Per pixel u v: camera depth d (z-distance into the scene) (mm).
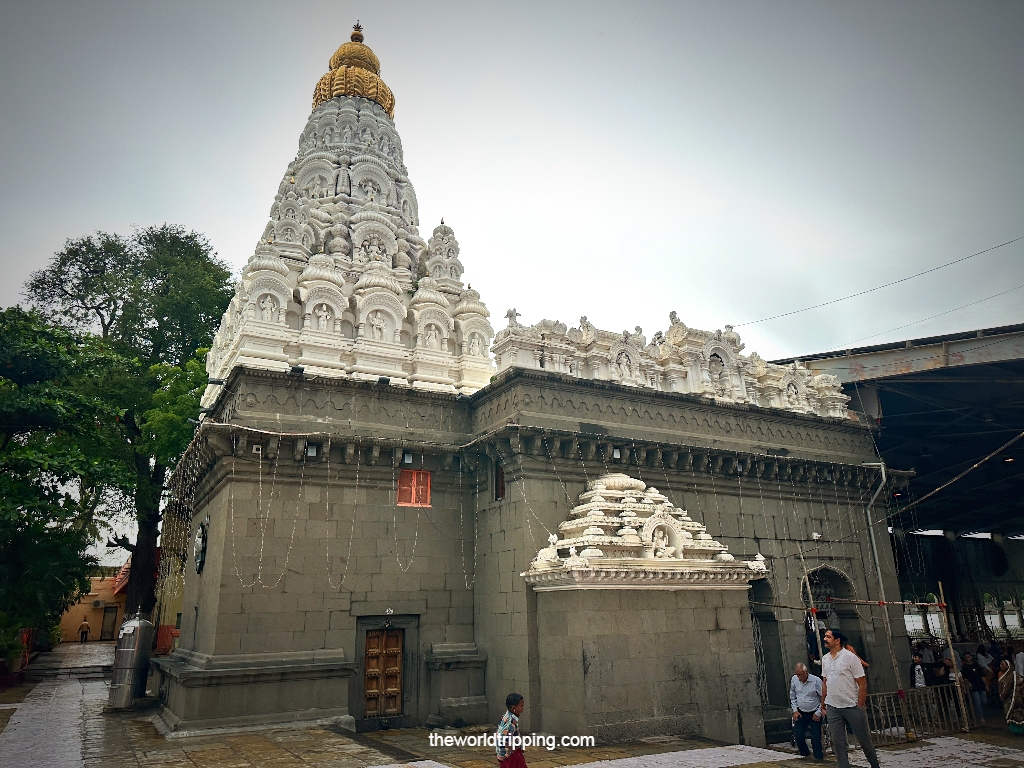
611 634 14695
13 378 21297
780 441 21609
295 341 18969
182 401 25000
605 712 14156
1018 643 32031
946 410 24922
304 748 12562
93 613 53156
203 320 31234
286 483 16500
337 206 24469
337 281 20359
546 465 17016
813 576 21109
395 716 16531
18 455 19844
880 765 12172
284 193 24531
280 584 15797
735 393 21359
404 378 19922
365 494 17359
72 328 31094
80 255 32156
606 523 15961
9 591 23562
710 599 16328
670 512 17047
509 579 16594
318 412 17344
